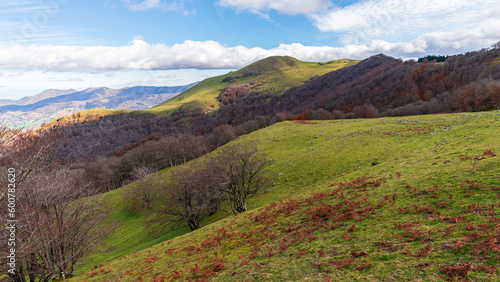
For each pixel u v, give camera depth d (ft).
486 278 20.31
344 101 595.47
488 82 302.86
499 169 40.37
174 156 385.70
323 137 176.24
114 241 158.51
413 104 393.91
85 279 70.13
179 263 51.44
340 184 69.46
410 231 31.71
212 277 37.50
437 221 32.27
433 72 538.47
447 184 42.27
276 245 42.60
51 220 85.15
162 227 157.07
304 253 35.40
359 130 164.96
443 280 21.66
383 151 109.29
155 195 207.72
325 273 28.43
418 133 120.67
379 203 44.52
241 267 37.78
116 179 380.58
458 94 338.13
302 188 106.22
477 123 99.45
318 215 50.21
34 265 85.10
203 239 65.00
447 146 75.82
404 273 24.14
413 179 51.19
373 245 31.37
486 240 24.76
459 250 25.07
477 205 32.37
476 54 577.84
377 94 550.77
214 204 130.41
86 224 104.47
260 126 518.37
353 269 27.45
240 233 57.72
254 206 112.27
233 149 126.00
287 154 164.96
